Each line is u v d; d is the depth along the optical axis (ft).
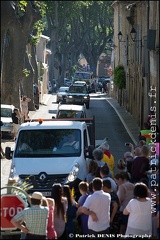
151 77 197.47
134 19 258.57
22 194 72.74
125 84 324.60
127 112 298.15
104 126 238.68
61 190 73.67
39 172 101.91
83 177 104.32
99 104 353.51
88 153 107.04
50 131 110.01
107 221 74.13
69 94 313.32
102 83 537.24
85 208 73.56
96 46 611.06
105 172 85.61
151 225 73.15
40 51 429.79
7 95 220.84
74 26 573.33
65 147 107.86
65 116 177.78
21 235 71.92
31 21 214.90
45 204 68.90
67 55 561.84
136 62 255.91
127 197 80.07
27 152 107.14
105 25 598.34
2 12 145.07
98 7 582.35
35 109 293.43
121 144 187.32
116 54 394.93
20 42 217.36
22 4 184.24
